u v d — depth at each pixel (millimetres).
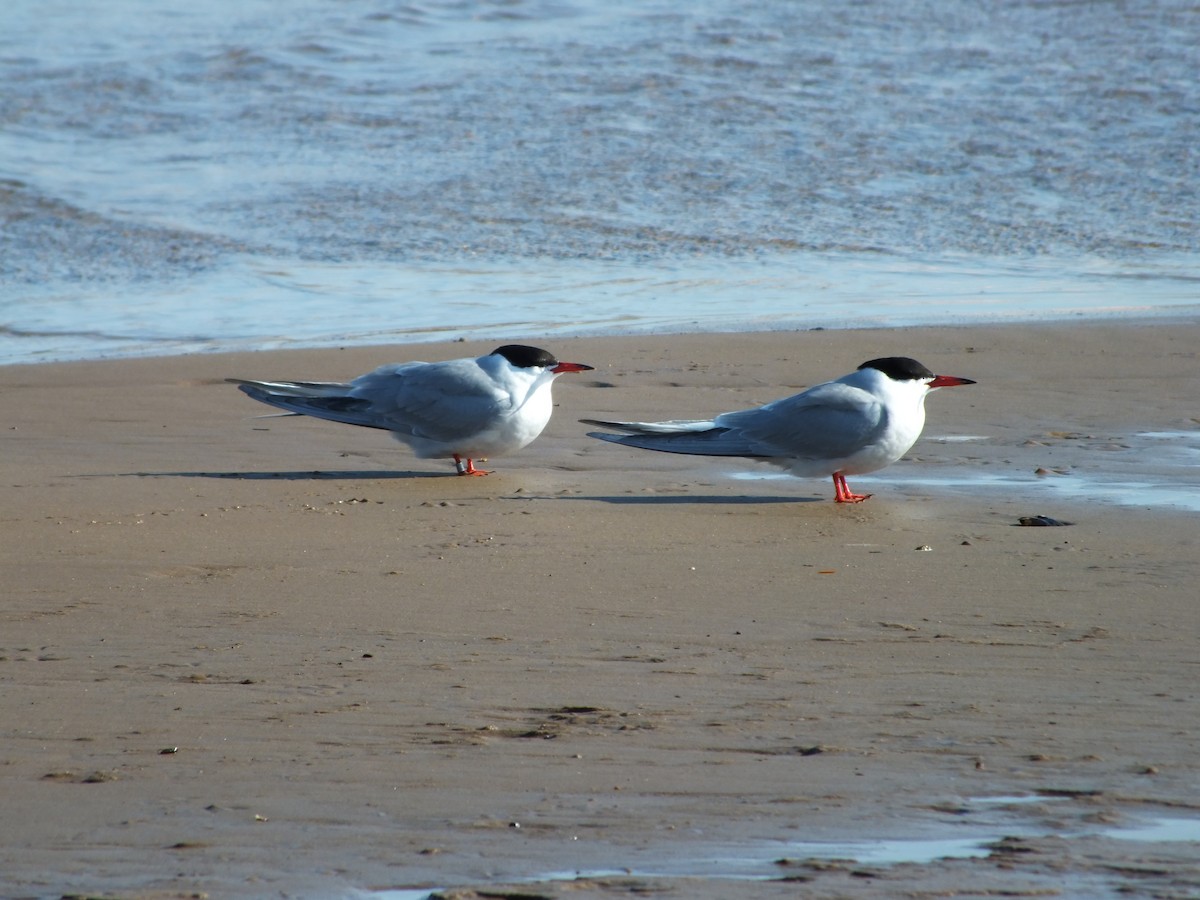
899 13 41406
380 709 6637
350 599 8812
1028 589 8945
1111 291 23703
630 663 7371
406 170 32219
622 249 27312
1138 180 30375
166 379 19109
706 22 41156
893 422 12398
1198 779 5648
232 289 25516
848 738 6176
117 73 38969
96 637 7969
